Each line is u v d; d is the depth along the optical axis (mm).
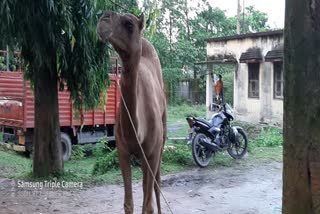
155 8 5820
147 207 4484
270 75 17547
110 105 13141
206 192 7500
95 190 7312
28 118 11617
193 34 31297
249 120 18703
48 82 7758
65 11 6664
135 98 4000
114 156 9195
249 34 18234
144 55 5156
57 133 7969
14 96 12562
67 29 6816
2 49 7402
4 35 6742
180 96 30891
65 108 12047
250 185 8062
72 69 7613
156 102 4617
